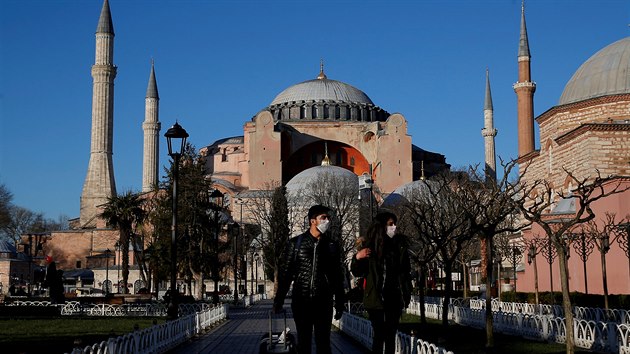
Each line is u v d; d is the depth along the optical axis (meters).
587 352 20.98
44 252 130.38
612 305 34.69
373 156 125.25
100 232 126.12
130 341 18.03
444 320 23.28
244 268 87.50
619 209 40.53
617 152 50.06
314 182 97.81
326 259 12.01
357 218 82.38
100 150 128.12
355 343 25.44
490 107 121.75
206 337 29.03
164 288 95.06
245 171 128.25
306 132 126.31
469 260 62.59
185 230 71.38
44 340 25.23
